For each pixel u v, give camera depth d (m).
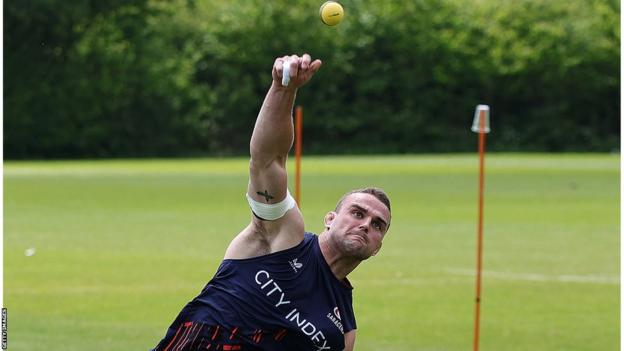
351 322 16.97
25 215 77.12
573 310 42.69
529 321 40.47
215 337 16.41
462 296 45.66
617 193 100.12
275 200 16.25
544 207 85.62
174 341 16.67
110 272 51.16
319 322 16.44
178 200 90.88
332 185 109.19
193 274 50.78
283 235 16.45
